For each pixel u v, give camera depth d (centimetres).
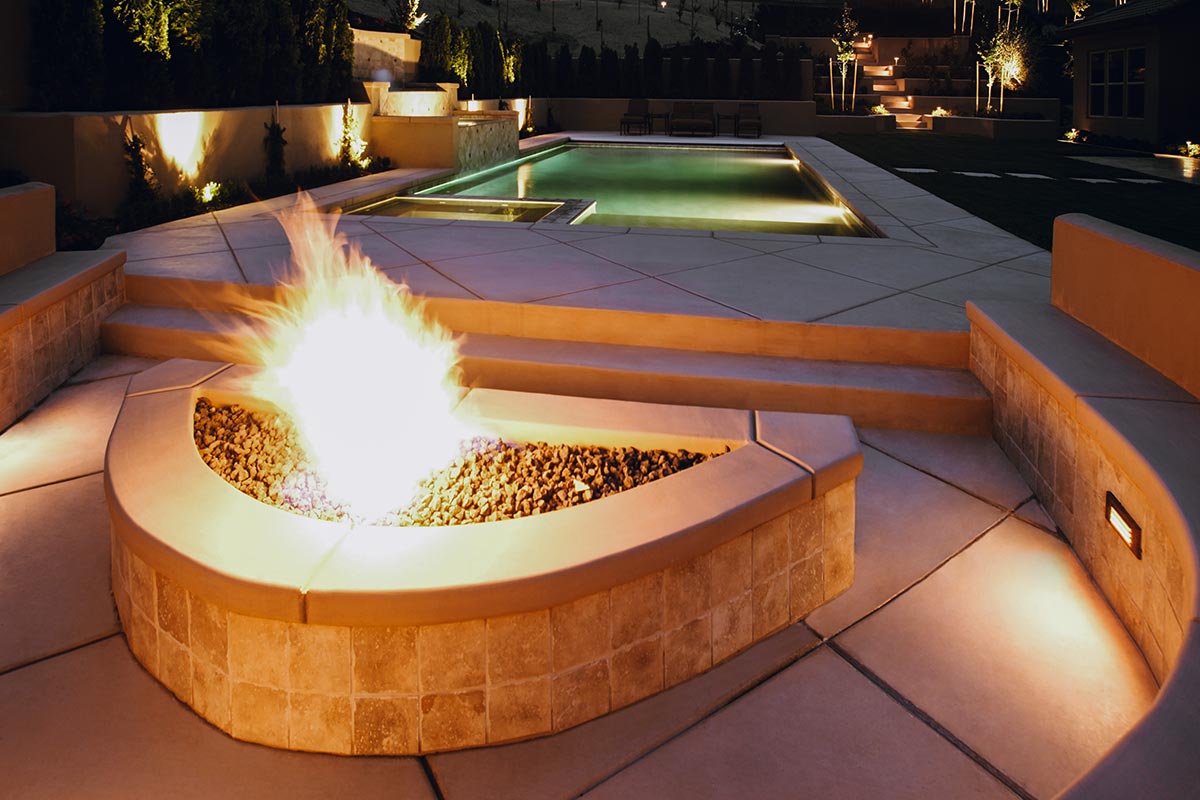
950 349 450
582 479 281
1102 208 921
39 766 212
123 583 260
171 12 923
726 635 254
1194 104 1861
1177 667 171
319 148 1180
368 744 216
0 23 766
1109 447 274
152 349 509
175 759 215
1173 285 316
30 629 269
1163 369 325
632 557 222
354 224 782
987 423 415
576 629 221
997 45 2625
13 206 488
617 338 480
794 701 238
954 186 1131
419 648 210
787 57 2612
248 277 548
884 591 292
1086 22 2180
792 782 209
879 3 3559
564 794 205
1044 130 2288
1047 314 421
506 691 218
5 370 416
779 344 464
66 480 369
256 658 216
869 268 598
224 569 212
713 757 217
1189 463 246
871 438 413
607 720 230
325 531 232
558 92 2641
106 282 523
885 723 229
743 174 1480
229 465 289
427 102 1641
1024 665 253
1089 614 278
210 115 923
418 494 273
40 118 727
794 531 269
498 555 219
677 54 2623
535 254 639
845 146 1939
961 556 313
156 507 244
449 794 205
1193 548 206
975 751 219
